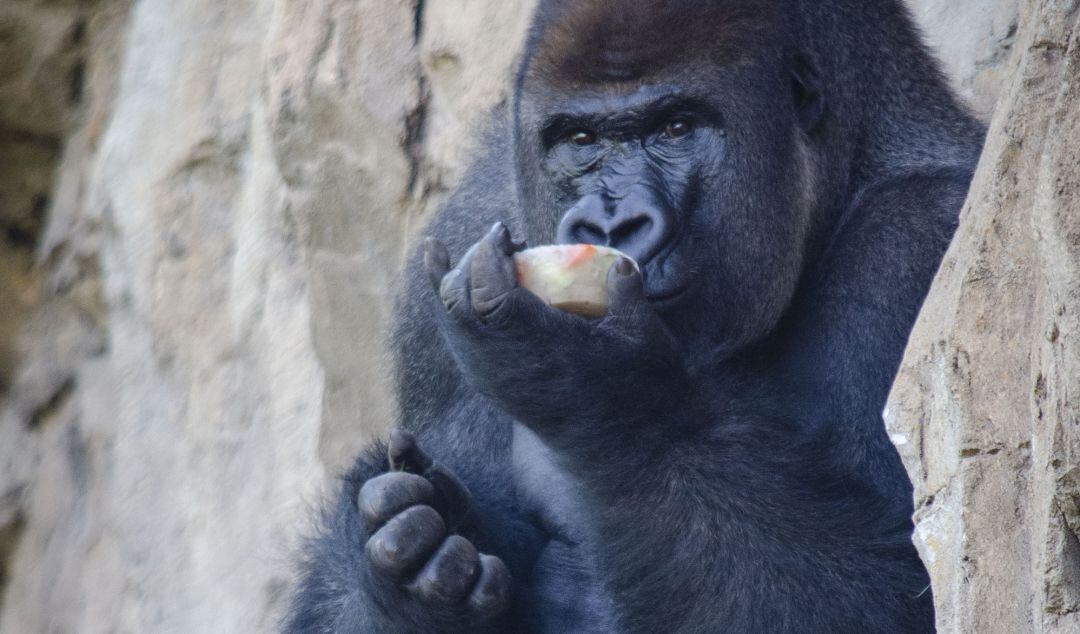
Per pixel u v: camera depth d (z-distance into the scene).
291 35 19.31
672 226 11.66
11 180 24.75
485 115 15.43
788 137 12.11
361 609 12.06
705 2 11.83
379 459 13.16
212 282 21.50
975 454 8.66
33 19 23.89
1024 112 8.71
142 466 22.69
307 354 20.00
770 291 12.11
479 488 13.67
